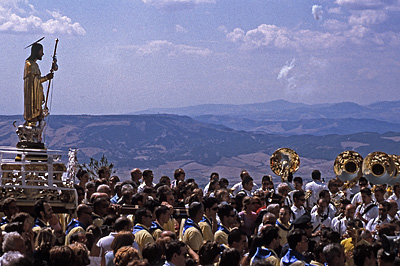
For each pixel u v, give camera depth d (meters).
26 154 23.23
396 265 14.15
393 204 22.48
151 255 14.65
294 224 18.80
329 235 17.56
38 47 25.69
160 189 21.94
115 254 14.80
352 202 28.75
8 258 11.98
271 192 24.77
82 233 16.22
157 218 18.94
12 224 15.47
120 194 25.30
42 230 14.15
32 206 22.25
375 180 30.28
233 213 19.36
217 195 23.17
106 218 18.12
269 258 16.41
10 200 18.83
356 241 19.03
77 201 22.56
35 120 25.27
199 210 18.98
